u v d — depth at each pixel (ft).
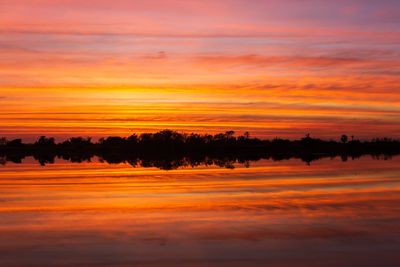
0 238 53.62
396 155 293.43
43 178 121.80
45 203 77.77
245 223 61.05
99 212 69.05
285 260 45.65
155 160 228.84
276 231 56.65
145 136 397.39
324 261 45.34
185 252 48.26
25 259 46.19
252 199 81.61
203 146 383.45
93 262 45.34
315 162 198.70
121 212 68.95
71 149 390.63
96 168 164.04
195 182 110.01
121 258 46.47
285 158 246.88
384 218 63.93
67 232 56.34
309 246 50.11
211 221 62.34
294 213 67.82
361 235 54.49
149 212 68.90
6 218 64.69
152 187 99.91
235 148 387.14
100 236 54.39
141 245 50.75
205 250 48.93
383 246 49.90
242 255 47.24
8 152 362.33
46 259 46.19
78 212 69.15
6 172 143.95
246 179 117.08
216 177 123.03
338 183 107.04
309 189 95.66
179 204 76.23
